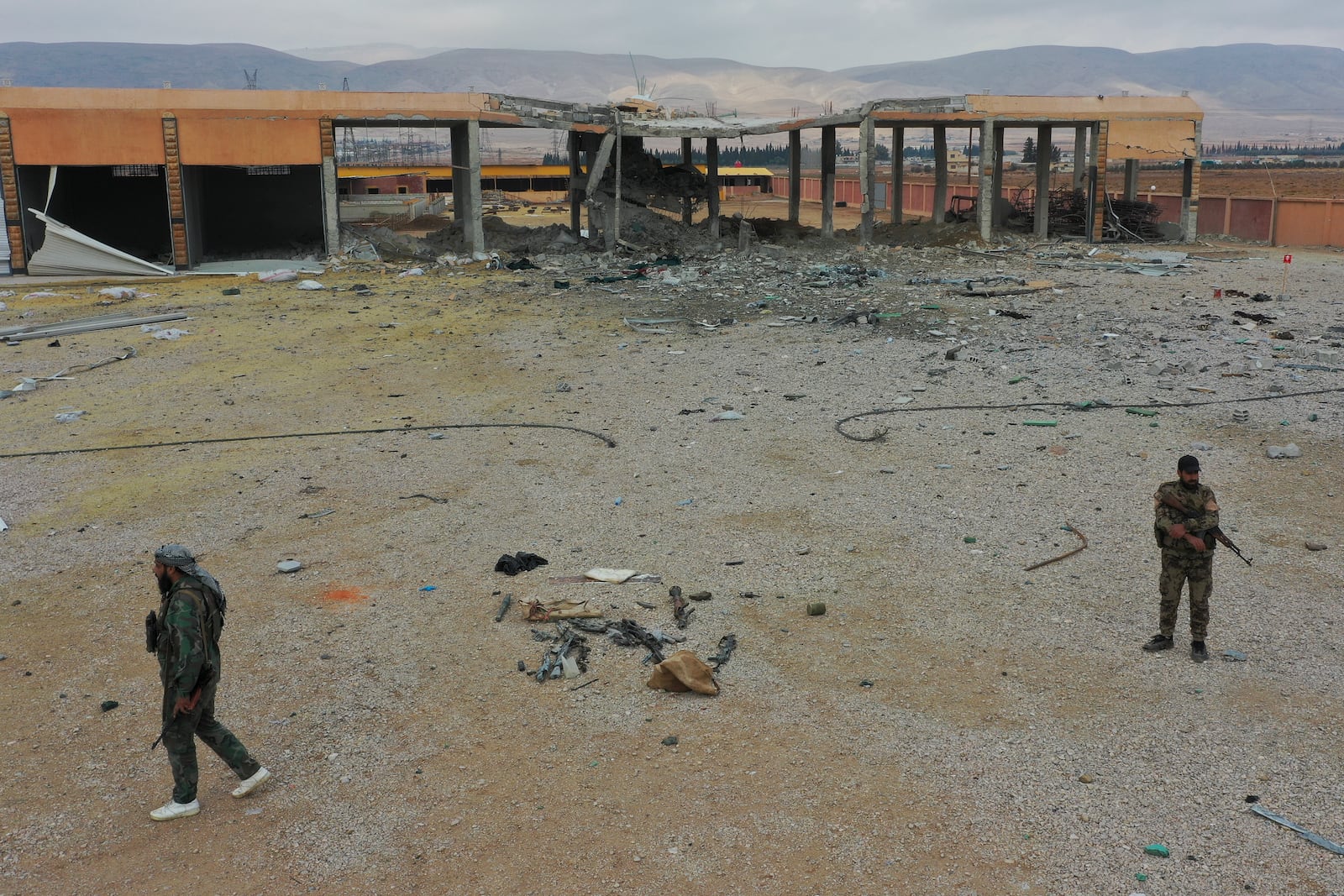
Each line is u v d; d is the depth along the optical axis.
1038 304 23.80
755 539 10.06
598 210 37.66
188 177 33.44
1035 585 8.78
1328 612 8.07
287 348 20.70
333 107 33.00
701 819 5.74
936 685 7.17
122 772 6.45
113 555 10.09
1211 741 6.34
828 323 21.97
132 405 16.25
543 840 5.62
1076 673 7.26
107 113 31.20
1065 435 13.21
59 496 11.91
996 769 6.11
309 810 6.00
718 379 17.08
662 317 23.36
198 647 5.78
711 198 38.97
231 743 6.07
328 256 33.97
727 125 38.25
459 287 28.81
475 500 11.48
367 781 6.26
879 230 41.44
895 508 10.80
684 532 10.30
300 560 9.86
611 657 7.77
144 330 22.73
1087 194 39.59
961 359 18.00
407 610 8.69
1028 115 36.78
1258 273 29.20
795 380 16.83
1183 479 7.36
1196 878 5.10
